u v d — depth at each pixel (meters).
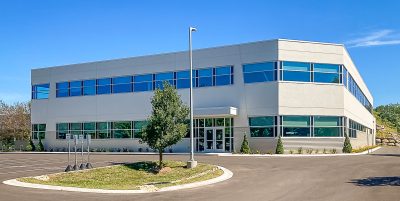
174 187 18.03
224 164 27.31
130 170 25.28
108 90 47.22
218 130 40.94
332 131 39.41
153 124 25.69
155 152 41.56
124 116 45.97
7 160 34.38
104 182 21.78
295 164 26.61
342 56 40.16
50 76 51.25
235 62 40.59
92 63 48.41
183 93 42.59
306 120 38.84
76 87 49.41
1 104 62.47
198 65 42.25
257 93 39.44
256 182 19.03
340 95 39.84
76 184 20.39
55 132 50.53
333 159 29.92
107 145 46.78
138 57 45.56
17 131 60.88
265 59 39.25
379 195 14.64
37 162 32.03
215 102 41.16
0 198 14.91
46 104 51.38
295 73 39.03
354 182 18.14
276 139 38.31
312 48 39.59
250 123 39.59
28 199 14.73
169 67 43.69
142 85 45.22
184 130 26.20
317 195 15.05
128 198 15.23
